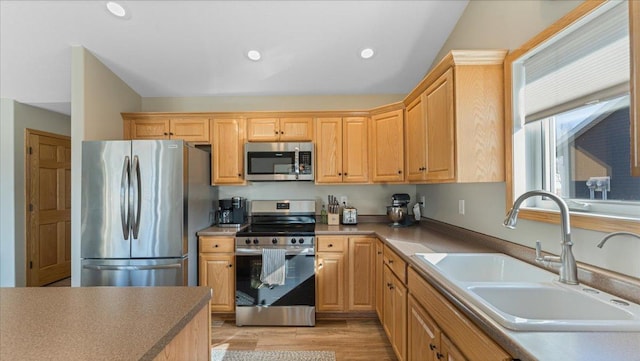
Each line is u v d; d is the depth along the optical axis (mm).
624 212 1130
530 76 1586
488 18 1916
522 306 1159
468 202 2217
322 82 3203
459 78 1716
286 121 3135
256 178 3053
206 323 1120
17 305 978
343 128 3117
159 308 954
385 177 2924
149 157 2523
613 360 677
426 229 2854
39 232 3711
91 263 2494
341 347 2354
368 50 2709
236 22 2387
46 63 2799
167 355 836
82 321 854
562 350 722
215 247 2807
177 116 3127
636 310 936
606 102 1182
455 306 1144
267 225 3191
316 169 3117
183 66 2906
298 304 2727
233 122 3143
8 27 2375
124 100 3141
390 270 2162
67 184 4109
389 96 3443
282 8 2258
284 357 2215
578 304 1088
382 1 2195
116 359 662
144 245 2506
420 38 2562
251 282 2742
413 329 1625
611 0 1091
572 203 1361
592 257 1204
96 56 2727
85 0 2182
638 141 705
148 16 2320
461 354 1072
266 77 3105
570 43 1323
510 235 1718
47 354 679
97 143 2504
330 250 2785
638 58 698
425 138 2160
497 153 1710
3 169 3416
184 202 2578
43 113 3764
